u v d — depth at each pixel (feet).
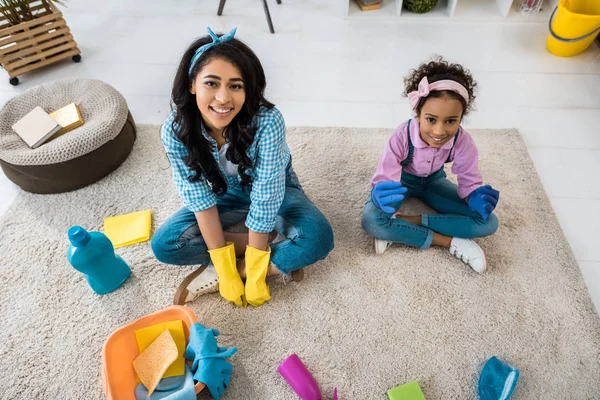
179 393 2.98
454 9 6.75
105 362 3.14
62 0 7.46
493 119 5.32
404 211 4.43
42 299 3.87
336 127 5.24
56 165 4.35
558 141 5.07
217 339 3.57
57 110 4.81
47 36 5.89
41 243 4.25
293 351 3.50
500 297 3.76
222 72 2.69
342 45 6.51
